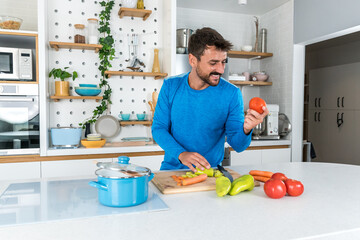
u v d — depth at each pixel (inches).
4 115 97.0
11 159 97.9
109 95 118.6
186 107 56.7
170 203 36.0
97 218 30.6
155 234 26.5
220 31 149.6
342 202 36.3
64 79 116.1
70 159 102.7
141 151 108.7
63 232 27.0
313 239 26.3
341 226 28.6
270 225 28.8
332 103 212.5
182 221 29.8
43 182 46.1
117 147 106.8
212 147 60.3
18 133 98.5
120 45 122.6
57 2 114.7
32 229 27.7
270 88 149.9
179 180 43.8
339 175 51.6
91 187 43.1
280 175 42.2
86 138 113.0
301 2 128.3
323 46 209.9
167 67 120.6
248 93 156.6
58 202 35.9
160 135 55.6
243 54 142.1
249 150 126.4
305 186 44.0
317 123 226.5
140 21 124.6
